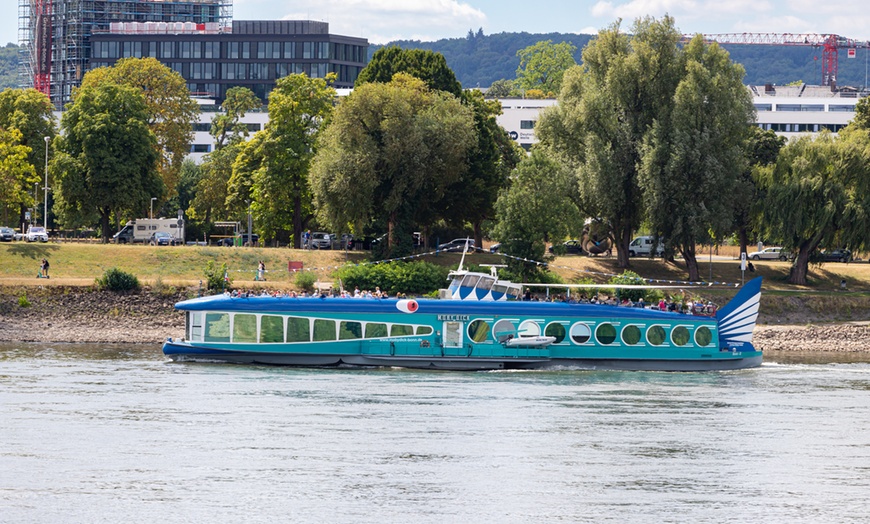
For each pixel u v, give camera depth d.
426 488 83.44
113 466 87.75
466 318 145.12
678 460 93.62
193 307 144.88
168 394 119.31
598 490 83.88
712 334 151.00
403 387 128.00
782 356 182.62
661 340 148.75
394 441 98.19
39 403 112.44
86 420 104.38
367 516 76.31
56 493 80.19
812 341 199.25
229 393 120.88
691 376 144.88
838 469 91.44
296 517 75.81
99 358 151.62
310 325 143.25
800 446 99.62
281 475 86.00
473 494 82.06
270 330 143.25
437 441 98.62
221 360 145.50
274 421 105.69
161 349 168.12
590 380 138.00
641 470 90.00
